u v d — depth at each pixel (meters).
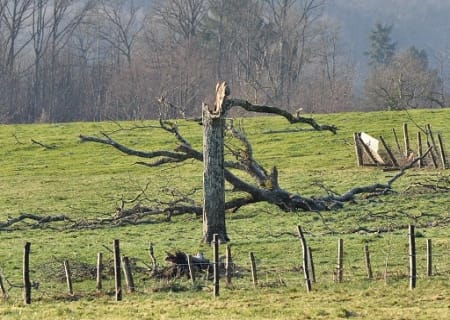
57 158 178.12
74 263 81.31
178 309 60.75
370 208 114.12
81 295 69.12
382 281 70.00
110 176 155.88
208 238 96.44
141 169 162.62
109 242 99.75
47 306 63.81
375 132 189.25
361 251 84.88
